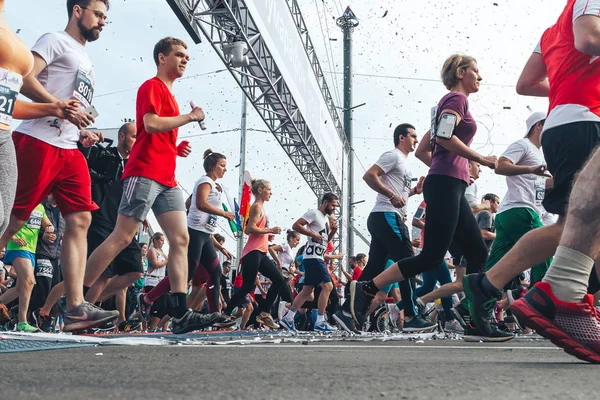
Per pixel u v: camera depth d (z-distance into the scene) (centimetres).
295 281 1139
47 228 582
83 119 302
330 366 144
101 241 501
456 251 572
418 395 88
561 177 256
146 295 647
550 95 271
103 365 145
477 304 305
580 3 236
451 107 385
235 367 140
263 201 715
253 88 1266
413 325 530
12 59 220
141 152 378
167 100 386
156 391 92
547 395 90
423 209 661
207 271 640
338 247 1898
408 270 398
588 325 162
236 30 1021
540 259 272
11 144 224
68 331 334
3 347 213
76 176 342
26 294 488
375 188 516
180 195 397
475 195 644
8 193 225
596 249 165
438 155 391
